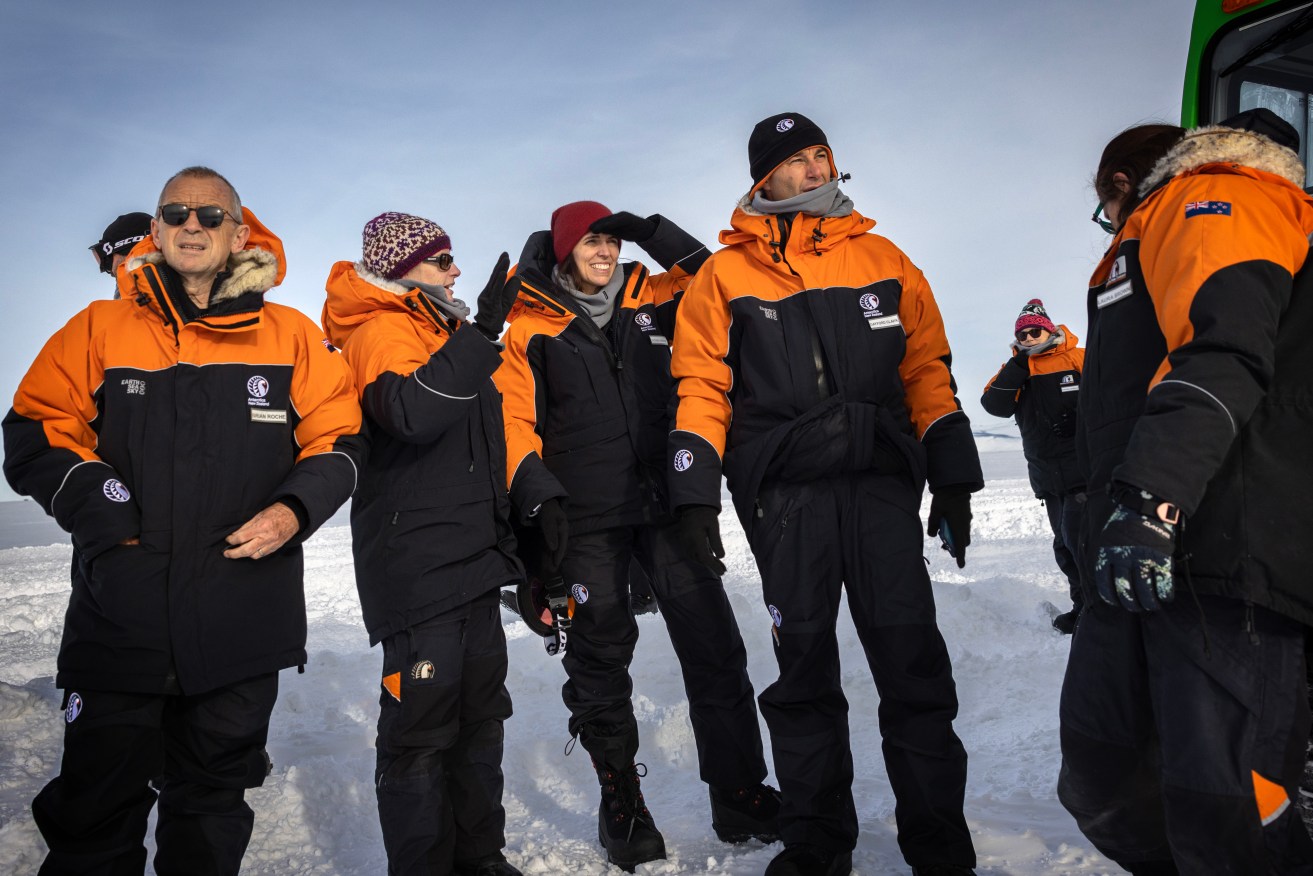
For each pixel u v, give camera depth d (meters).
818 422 2.53
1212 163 1.86
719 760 2.93
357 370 2.60
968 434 2.69
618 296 3.21
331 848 3.05
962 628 5.69
